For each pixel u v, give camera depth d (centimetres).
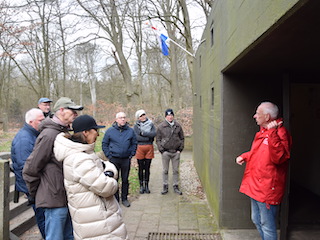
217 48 358
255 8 189
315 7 131
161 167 749
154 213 411
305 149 484
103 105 1605
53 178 231
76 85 2602
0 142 901
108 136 426
